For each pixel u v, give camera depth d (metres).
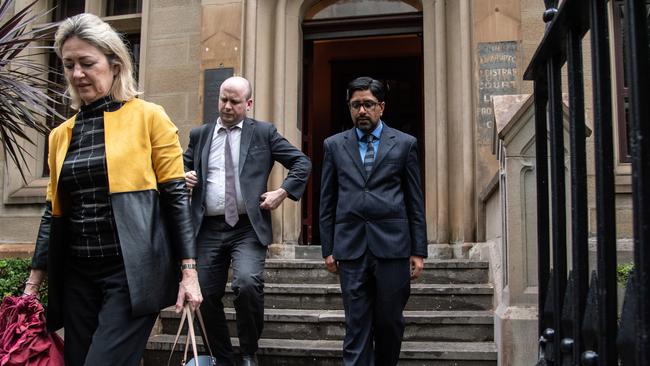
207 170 3.58
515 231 3.59
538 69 1.67
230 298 4.82
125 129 2.14
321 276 5.14
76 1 7.68
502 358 3.50
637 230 0.93
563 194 1.49
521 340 3.48
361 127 3.28
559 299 1.45
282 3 6.46
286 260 5.39
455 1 6.07
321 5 6.95
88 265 2.16
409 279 3.18
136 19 7.11
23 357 2.13
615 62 5.60
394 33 6.84
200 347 4.01
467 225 5.59
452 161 5.90
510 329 3.50
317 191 8.08
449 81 6.02
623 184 5.30
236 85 3.57
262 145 3.62
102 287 2.13
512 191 3.59
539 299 1.66
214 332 3.49
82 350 2.18
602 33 1.15
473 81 5.76
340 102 9.26
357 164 3.24
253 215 3.45
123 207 2.06
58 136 2.22
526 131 3.61
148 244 2.06
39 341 2.17
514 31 5.70
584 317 1.22
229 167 3.54
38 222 6.99
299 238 6.33
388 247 3.10
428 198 5.94
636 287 0.92
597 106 1.14
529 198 3.58
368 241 3.13
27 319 2.23
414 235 3.22
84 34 2.10
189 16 6.76
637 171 0.94
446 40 6.10
